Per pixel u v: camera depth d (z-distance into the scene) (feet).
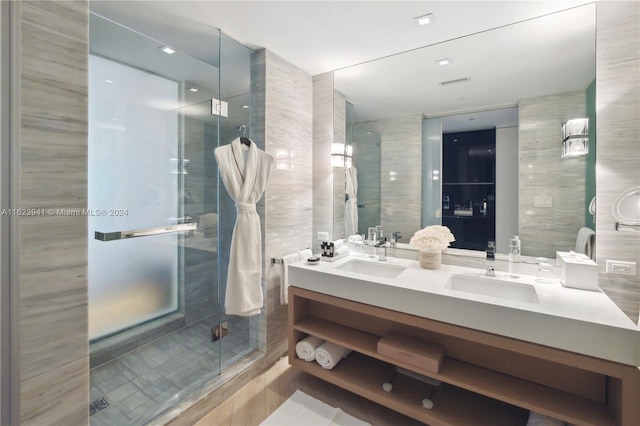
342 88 8.47
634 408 3.79
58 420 3.41
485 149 6.80
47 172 3.32
